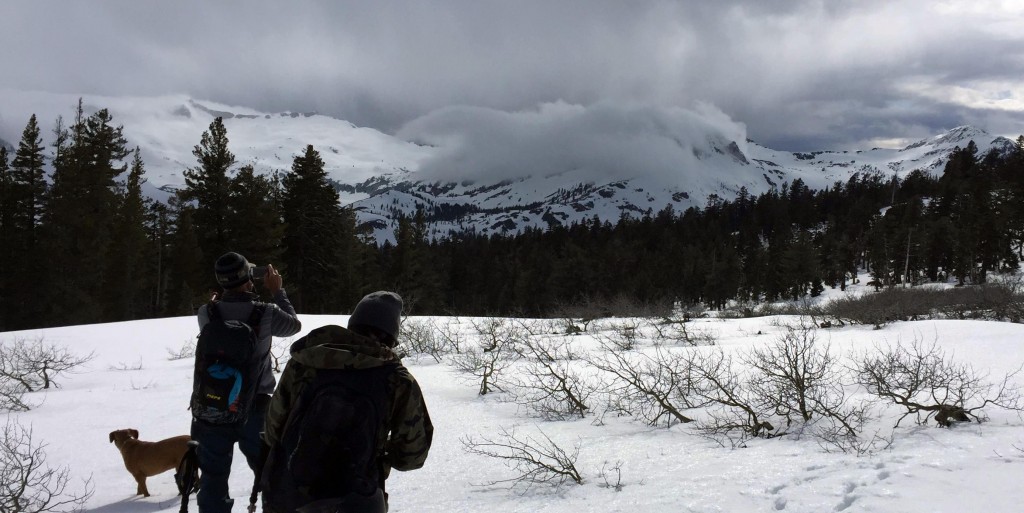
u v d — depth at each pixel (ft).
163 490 17.35
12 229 141.08
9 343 52.16
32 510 15.33
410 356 48.60
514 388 32.60
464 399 30.50
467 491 15.48
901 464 13.79
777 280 281.95
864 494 11.68
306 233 159.94
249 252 140.36
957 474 12.72
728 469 14.96
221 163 139.85
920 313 80.89
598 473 16.20
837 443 16.79
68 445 22.67
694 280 285.43
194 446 11.13
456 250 330.13
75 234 140.05
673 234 399.65
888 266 273.33
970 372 29.91
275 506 7.32
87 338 57.62
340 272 173.99
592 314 83.20
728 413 23.53
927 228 265.95
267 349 12.78
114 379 39.11
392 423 7.90
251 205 139.54
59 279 133.49
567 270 259.80
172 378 38.86
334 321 68.74
